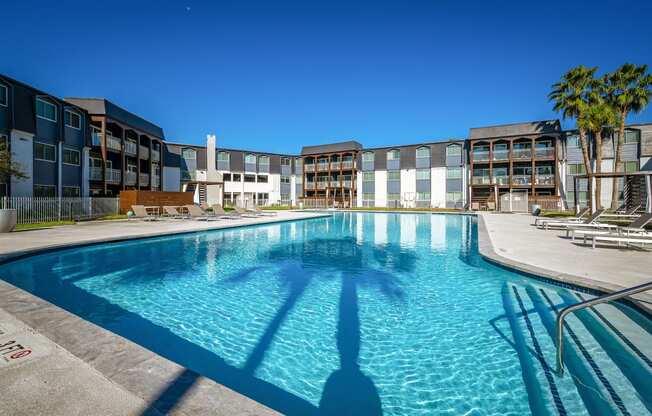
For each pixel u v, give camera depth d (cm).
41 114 2002
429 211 3334
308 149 4866
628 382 321
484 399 303
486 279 709
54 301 565
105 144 2477
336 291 627
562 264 707
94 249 1005
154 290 628
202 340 421
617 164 2484
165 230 1310
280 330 452
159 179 3394
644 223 1030
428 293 611
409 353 388
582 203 3172
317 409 290
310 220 2348
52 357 261
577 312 489
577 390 312
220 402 203
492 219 2114
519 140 3484
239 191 4481
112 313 511
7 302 392
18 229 1320
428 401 301
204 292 618
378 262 896
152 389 217
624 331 423
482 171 3775
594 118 2436
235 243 1209
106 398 208
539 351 386
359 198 4444
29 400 208
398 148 4219
